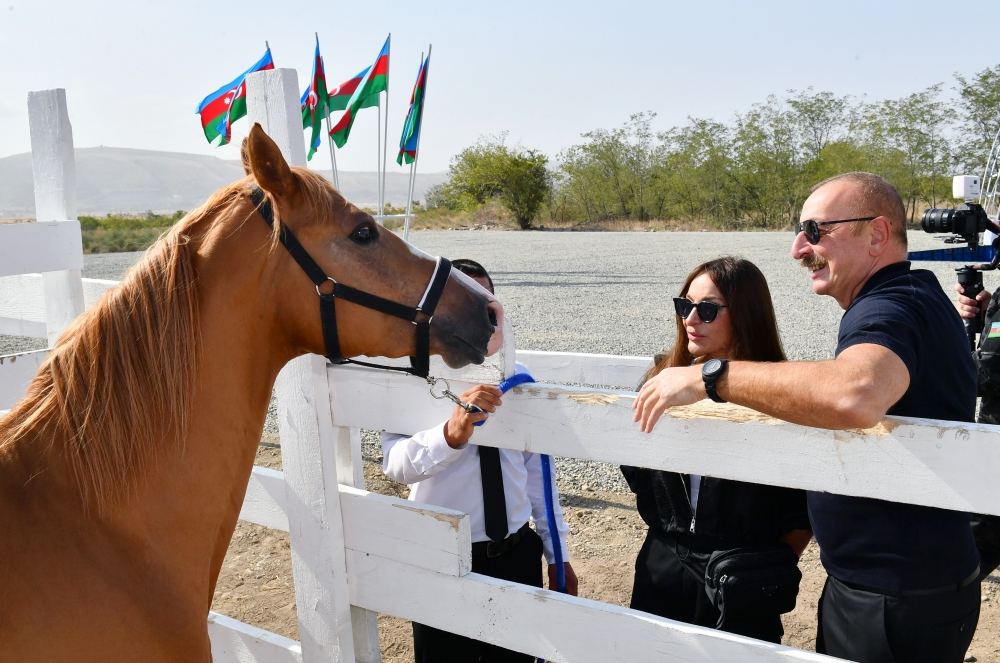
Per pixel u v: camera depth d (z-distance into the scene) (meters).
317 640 2.13
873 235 1.66
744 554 1.75
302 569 2.12
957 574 1.55
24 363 2.62
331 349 1.71
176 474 1.53
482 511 2.13
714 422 1.48
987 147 31.38
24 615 1.31
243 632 2.30
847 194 1.67
